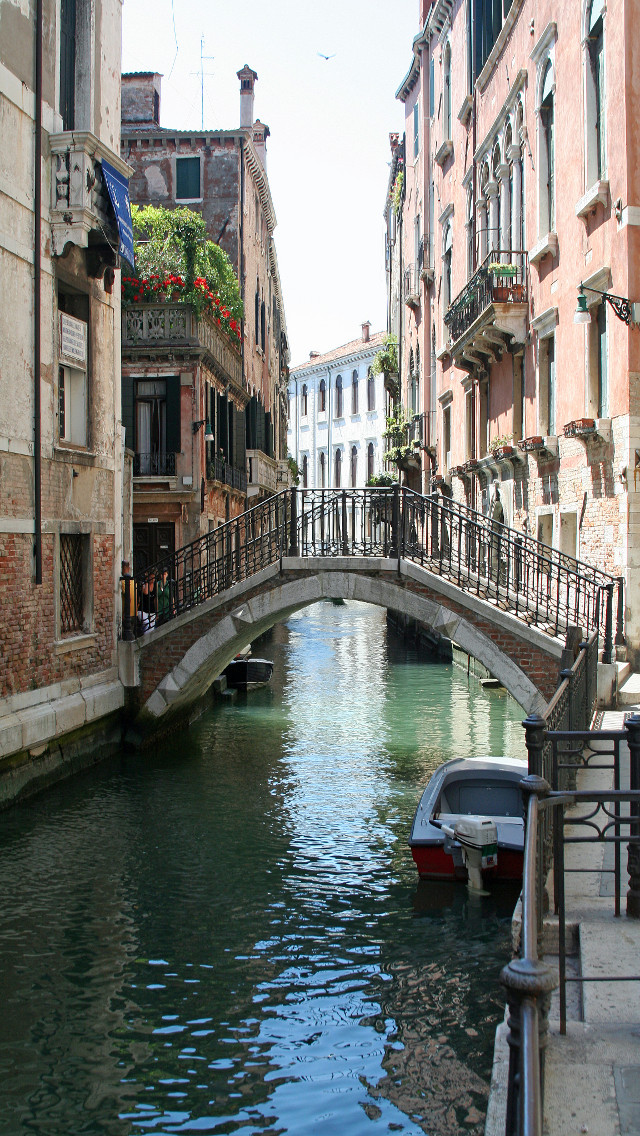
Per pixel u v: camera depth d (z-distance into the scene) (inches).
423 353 1037.8
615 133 461.4
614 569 467.5
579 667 321.7
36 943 275.9
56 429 442.9
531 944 109.1
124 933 283.7
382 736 573.9
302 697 730.2
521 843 313.1
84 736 470.6
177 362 746.2
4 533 392.2
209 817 399.9
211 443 805.2
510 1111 102.6
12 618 398.3
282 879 329.4
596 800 153.2
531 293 612.7
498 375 713.0
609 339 473.1
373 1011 238.5
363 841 371.2
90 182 439.2
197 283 755.4
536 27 596.7
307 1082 206.2
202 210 1002.1
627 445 450.9
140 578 531.5
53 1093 202.7
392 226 1413.6
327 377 2145.7
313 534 494.9
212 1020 233.8
